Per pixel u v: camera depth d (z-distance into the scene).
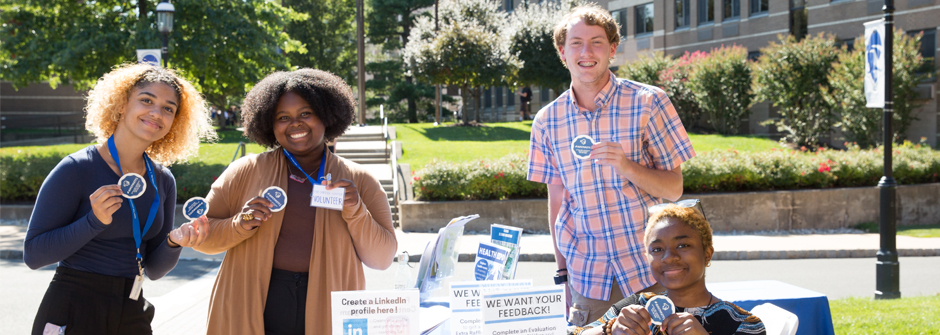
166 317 6.63
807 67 22.41
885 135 7.84
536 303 2.29
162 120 2.88
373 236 2.90
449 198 14.38
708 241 2.49
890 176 7.81
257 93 2.96
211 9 18.30
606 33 3.07
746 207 14.39
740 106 25.16
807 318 3.90
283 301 2.84
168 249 2.89
